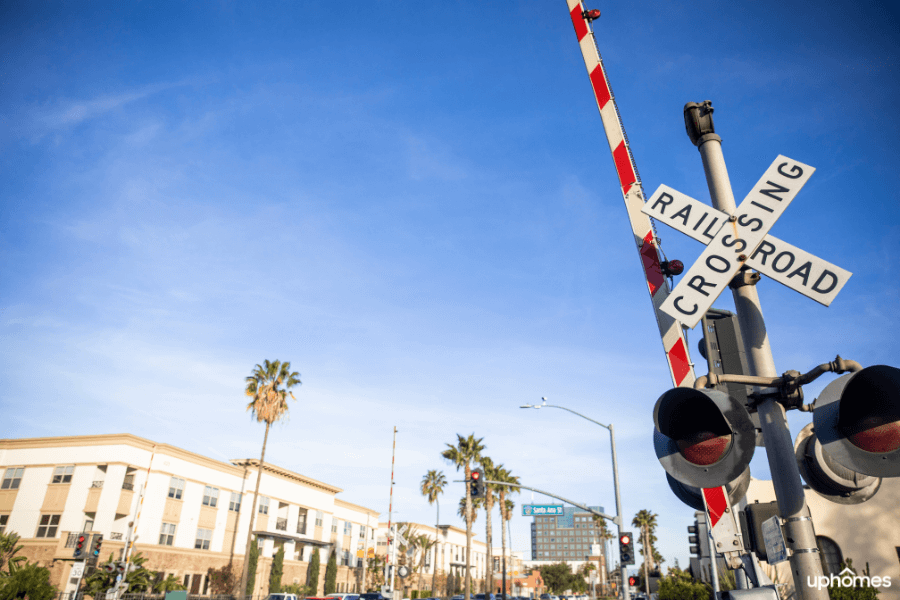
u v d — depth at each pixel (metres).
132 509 38.75
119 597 32.91
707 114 4.22
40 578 30.05
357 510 67.38
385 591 33.44
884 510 22.92
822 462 3.76
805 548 3.13
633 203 4.65
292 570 53.31
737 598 3.25
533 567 135.75
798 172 3.67
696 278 3.67
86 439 39.47
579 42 5.28
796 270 3.48
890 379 2.94
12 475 39.84
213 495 45.62
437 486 60.53
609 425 25.50
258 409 44.69
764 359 3.54
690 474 3.28
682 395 3.36
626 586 22.67
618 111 4.95
